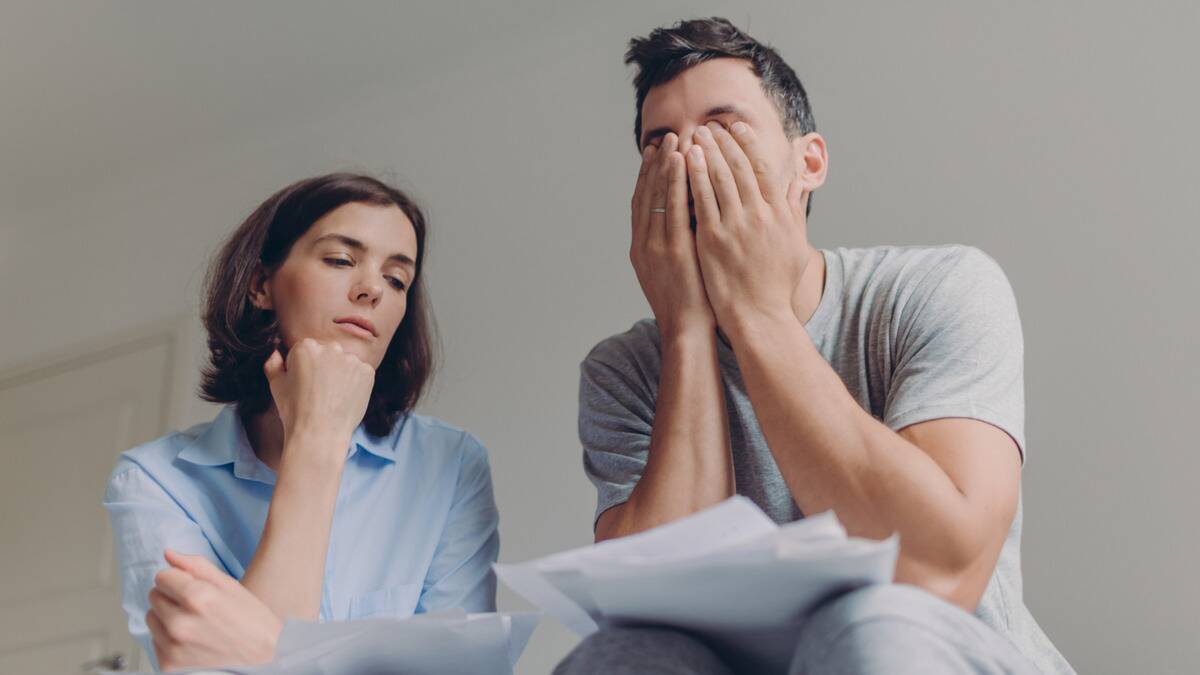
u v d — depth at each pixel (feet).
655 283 4.68
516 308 9.62
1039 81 8.21
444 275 10.10
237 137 11.69
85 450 11.47
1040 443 7.30
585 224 9.64
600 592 2.69
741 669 2.89
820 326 4.71
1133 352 7.27
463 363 9.62
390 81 11.07
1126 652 6.68
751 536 2.59
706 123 4.90
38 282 12.55
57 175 12.23
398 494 5.52
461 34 10.61
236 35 10.71
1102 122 7.90
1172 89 7.77
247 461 5.35
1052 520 7.11
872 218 8.38
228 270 5.74
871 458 3.70
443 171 10.55
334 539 5.29
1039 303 7.63
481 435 9.27
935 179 8.28
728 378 4.68
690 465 4.19
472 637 3.47
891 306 4.58
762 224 4.45
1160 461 6.98
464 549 5.41
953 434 3.88
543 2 10.27
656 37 5.12
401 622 3.30
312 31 10.66
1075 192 7.80
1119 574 6.85
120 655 10.40
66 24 10.54
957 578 3.52
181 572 4.09
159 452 5.40
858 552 2.45
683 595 2.63
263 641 4.06
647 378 4.94
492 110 10.55
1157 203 7.54
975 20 8.61
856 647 2.35
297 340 5.52
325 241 5.60
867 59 8.90
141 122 11.60
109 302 11.97
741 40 5.08
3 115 11.50
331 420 4.99
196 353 11.16
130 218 12.21
